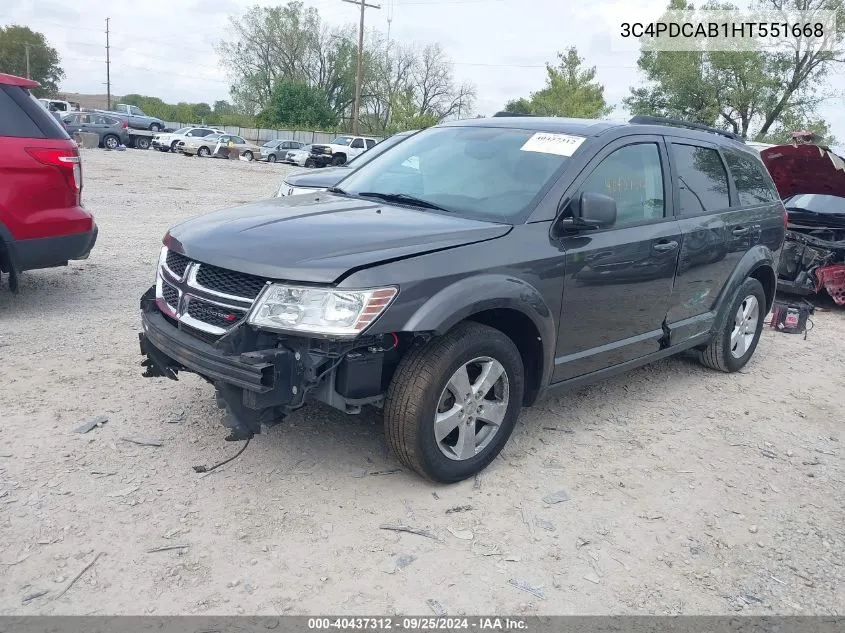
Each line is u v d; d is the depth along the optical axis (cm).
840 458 448
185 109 8406
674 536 346
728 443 456
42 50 9275
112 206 1354
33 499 330
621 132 455
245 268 331
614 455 425
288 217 385
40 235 586
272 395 317
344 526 329
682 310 507
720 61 4084
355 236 350
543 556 320
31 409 422
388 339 343
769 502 385
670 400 523
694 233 493
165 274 384
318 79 7306
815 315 870
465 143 465
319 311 316
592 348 436
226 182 2172
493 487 375
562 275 395
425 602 285
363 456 393
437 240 353
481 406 374
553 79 4875
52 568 287
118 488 345
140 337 389
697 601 300
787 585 315
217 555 303
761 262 577
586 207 384
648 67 4394
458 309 338
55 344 538
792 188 941
